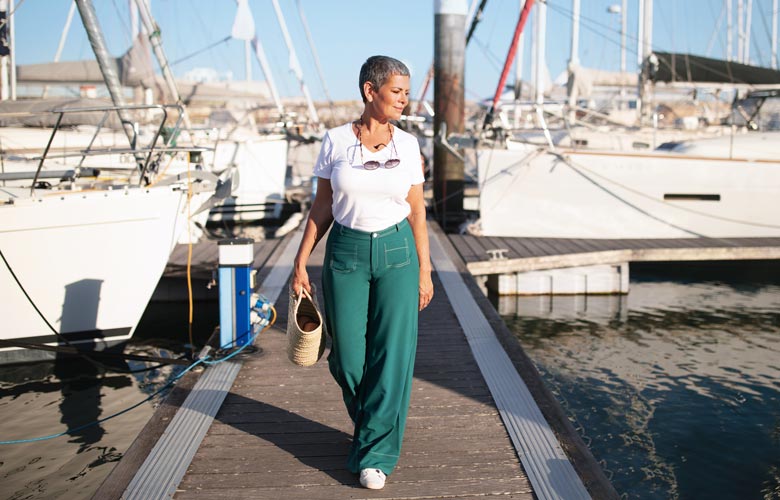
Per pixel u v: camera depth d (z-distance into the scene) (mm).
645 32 20750
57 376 6613
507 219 12117
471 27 14148
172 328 8523
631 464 5012
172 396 4184
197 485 3057
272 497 2945
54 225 6391
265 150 17516
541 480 3066
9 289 6441
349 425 3732
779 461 5039
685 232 12055
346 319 2928
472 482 3072
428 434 3600
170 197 6727
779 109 15055
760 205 12047
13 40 15961
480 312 6410
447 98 13805
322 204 2988
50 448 5133
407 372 2988
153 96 18047
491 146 12641
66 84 18250
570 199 12000
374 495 2951
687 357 7574
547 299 10219
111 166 13086
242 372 4703
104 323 6703
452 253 9805
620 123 16109
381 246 2865
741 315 9359
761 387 6645
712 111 20625
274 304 6938
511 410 3904
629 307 9766
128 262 6641
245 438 3562
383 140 2846
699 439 5449
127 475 3133
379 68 2746
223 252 5203
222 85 23688
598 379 6891
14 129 13094
